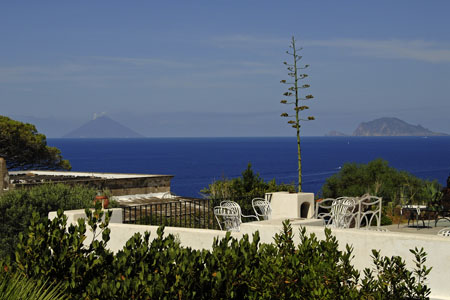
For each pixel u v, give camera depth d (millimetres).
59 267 5133
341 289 4738
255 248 5289
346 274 4973
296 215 11758
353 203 9469
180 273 4598
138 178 18984
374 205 15758
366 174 23578
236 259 4902
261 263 5047
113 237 8773
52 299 4641
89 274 5062
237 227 10164
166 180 19875
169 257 4930
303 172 98938
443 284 6125
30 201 11328
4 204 11180
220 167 117938
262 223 7793
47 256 5082
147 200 17859
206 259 4984
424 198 19891
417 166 110375
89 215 5648
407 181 22141
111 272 5059
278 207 12008
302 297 4785
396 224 15719
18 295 4414
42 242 5309
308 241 5316
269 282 4824
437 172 93250
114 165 130000
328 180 24312
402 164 117062
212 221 12570
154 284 4457
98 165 130250
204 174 98062
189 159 158625
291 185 16219
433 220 16172
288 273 4836
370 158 145750
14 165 35188
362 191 22000
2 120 34562
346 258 5039
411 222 16062
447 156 155875
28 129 35781
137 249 5078
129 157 177125
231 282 4766
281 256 5297
